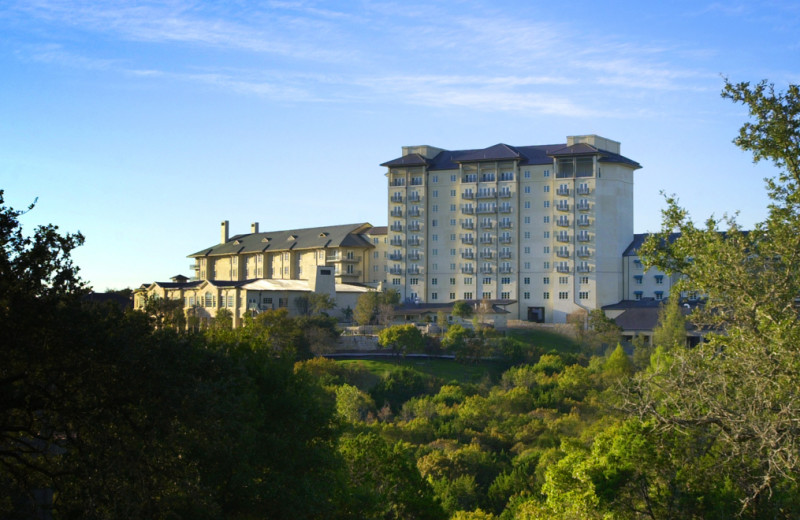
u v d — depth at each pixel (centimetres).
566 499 4200
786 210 3067
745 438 2748
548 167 18900
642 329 15900
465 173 19775
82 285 3162
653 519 3675
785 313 2806
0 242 2953
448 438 9469
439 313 17175
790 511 3148
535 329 16950
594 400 10419
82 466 2845
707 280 2988
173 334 3297
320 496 3969
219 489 3619
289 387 4403
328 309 17225
